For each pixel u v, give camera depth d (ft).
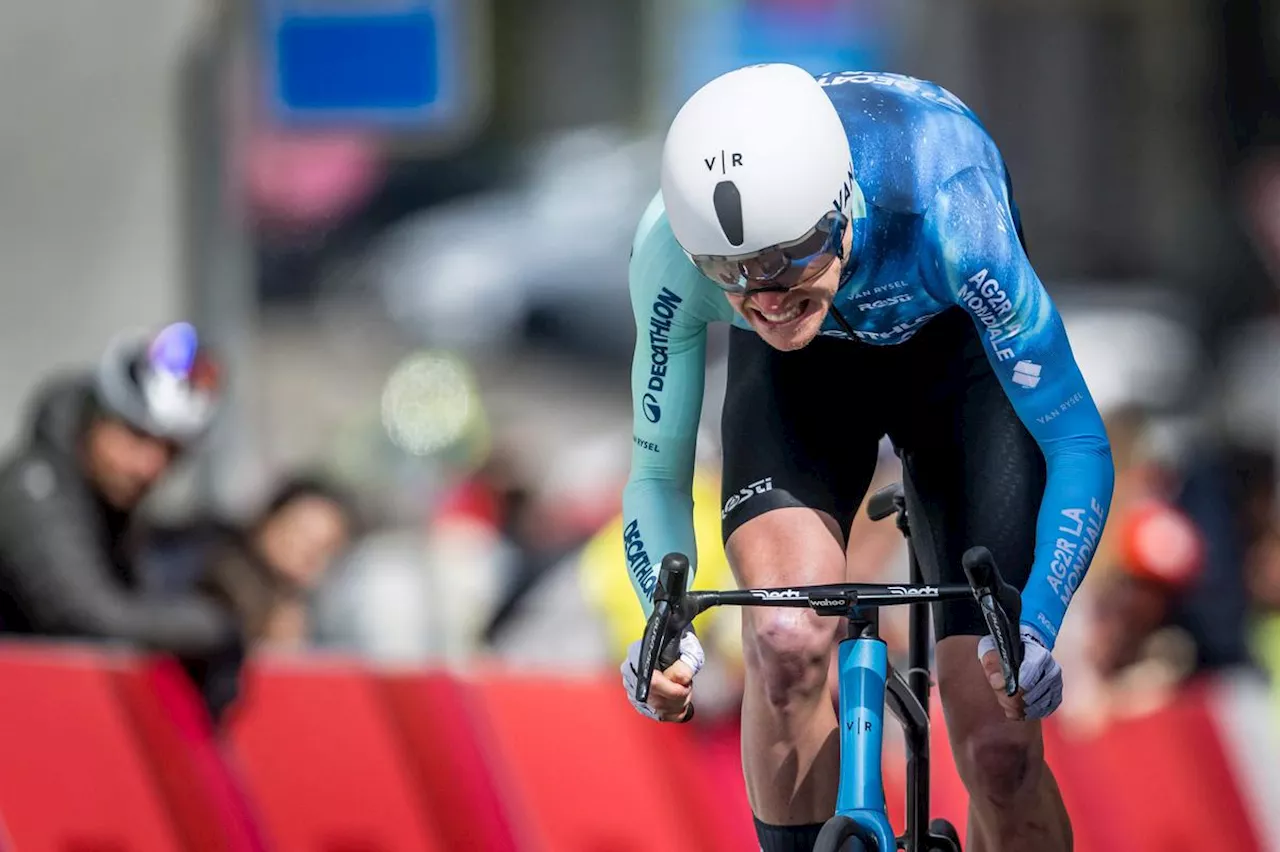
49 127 76.64
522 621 61.16
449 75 69.82
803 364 35.06
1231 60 188.03
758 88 30.01
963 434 34.42
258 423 81.82
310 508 54.39
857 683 31.01
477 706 49.90
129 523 49.85
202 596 53.57
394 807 49.11
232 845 47.34
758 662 33.04
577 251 152.76
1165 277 181.57
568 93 228.02
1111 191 194.70
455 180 165.99
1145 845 52.49
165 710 46.75
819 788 32.89
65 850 45.52
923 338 34.96
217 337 76.59
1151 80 193.36
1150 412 64.75
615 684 51.47
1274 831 54.34
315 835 48.39
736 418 35.32
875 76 34.35
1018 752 32.58
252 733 48.21
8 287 76.54
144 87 76.69
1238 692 55.36
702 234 29.73
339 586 57.93
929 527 34.63
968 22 192.95
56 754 45.55
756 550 33.35
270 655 48.70
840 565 33.32
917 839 33.30
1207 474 62.95
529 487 68.90
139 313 77.05
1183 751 53.93
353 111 70.49
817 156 29.68
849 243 30.91
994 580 28.37
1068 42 194.39
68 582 45.73
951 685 33.37
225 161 76.89
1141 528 57.67
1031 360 32.14
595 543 59.06
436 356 73.41
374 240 163.73
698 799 51.90
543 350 151.74
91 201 76.89
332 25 70.44
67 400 47.70
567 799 50.39
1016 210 34.19
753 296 30.25
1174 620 57.57
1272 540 67.26
